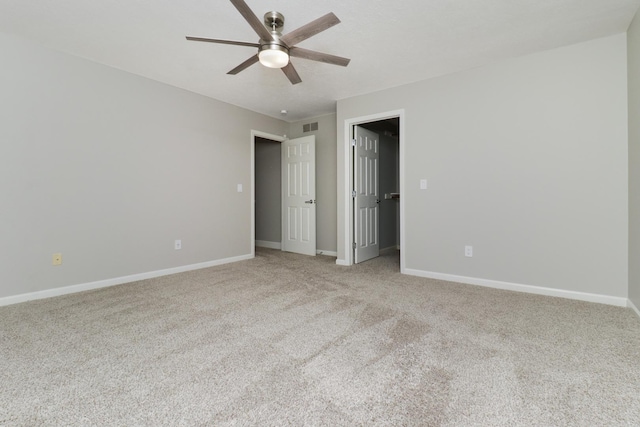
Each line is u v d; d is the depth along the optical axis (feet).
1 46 7.82
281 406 3.99
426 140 10.89
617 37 7.81
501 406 3.97
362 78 10.82
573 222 8.41
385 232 17.20
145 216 10.78
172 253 11.60
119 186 10.09
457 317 7.07
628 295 7.69
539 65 8.84
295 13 6.97
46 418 3.75
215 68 10.01
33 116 8.32
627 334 6.09
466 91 10.05
